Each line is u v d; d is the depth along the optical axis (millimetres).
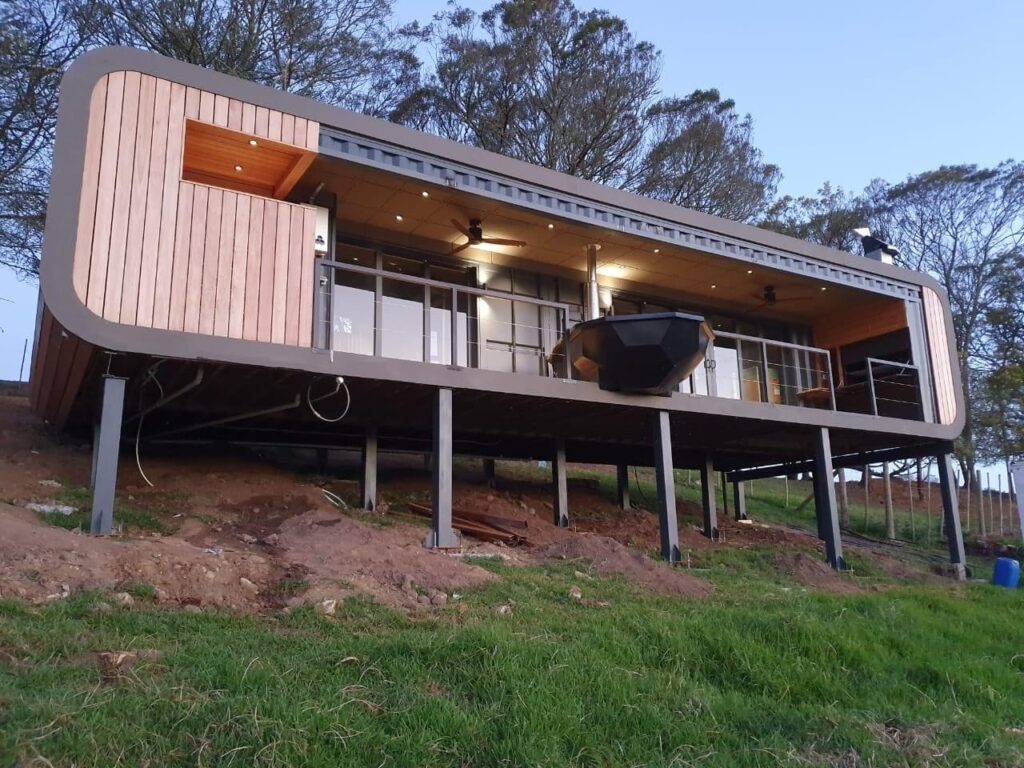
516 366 12484
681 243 11484
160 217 7520
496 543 10109
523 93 20234
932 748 4355
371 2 18844
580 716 4281
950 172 26625
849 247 27078
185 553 6773
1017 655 6742
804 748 4262
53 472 10000
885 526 20141
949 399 13789
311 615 5879
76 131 7191
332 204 10203
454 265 12281
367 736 3762
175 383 8914
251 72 16984
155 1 15586
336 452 14484
